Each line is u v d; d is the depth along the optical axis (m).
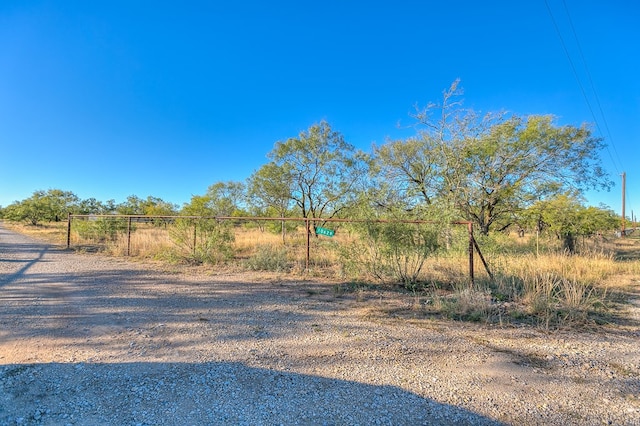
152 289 7.52
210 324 5.14
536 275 8.30
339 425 2.67
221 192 29.44
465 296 6.40
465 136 16.12
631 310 6.42
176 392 3.12
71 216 16.20
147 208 35.94
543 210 16.97
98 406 2.86
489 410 2.92
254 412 2.82
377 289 7.88
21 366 3.58
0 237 22.34
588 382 3.49
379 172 19.48
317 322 5.36
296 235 23.02
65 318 5.27
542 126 16.05
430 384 3.38
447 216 8.20
